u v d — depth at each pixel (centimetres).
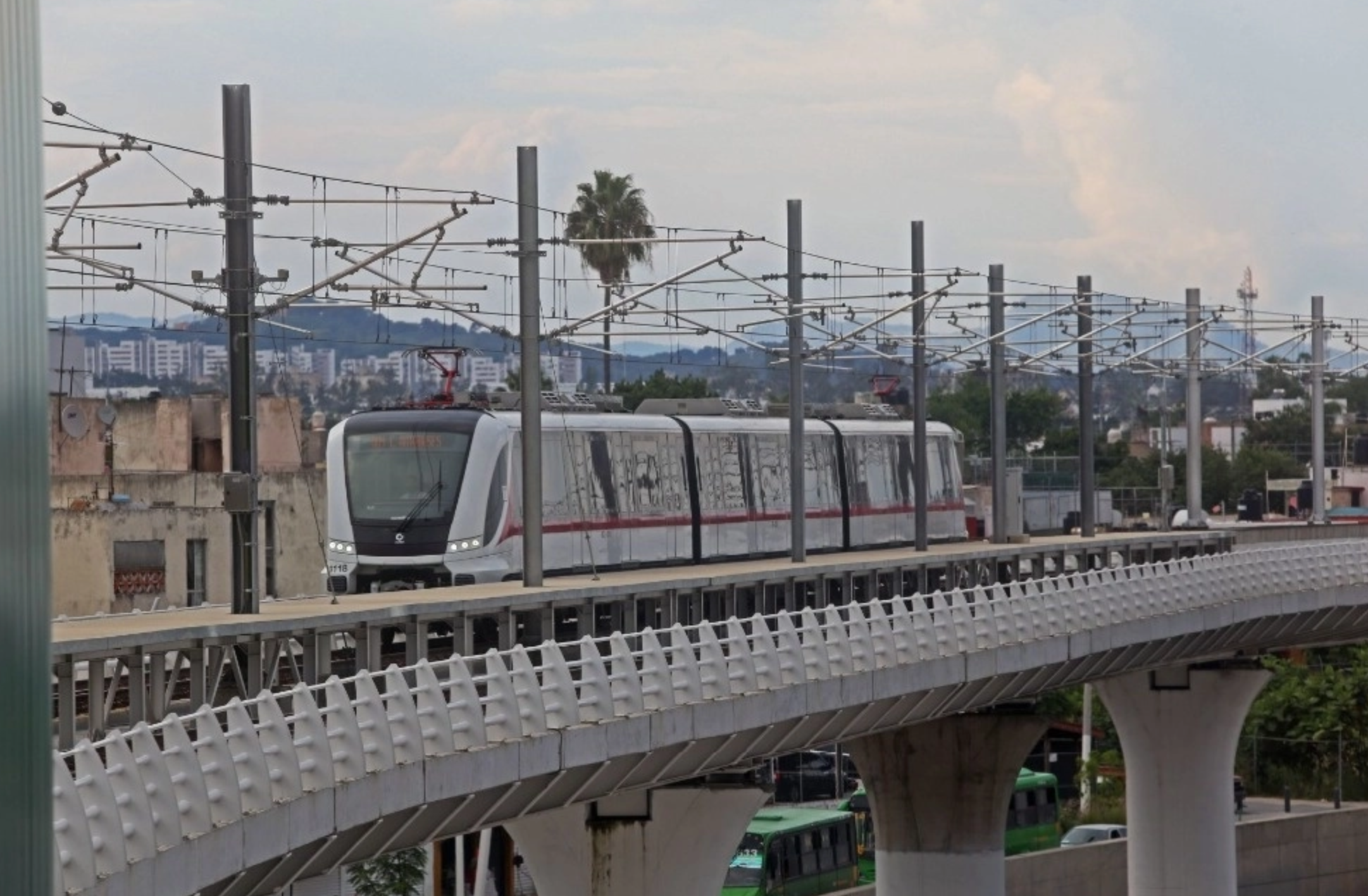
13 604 2305
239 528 7956
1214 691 15488
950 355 15138
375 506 10994
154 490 15738
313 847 6091
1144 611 12650
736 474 13575
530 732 7106
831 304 12706
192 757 5128
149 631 6900
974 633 10600
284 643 8138
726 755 8919
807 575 12006
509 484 11125
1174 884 15500
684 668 8088
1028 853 16125
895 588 13262
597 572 11838
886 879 13450
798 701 8919
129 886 4697
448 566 10838
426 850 14050
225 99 8006
